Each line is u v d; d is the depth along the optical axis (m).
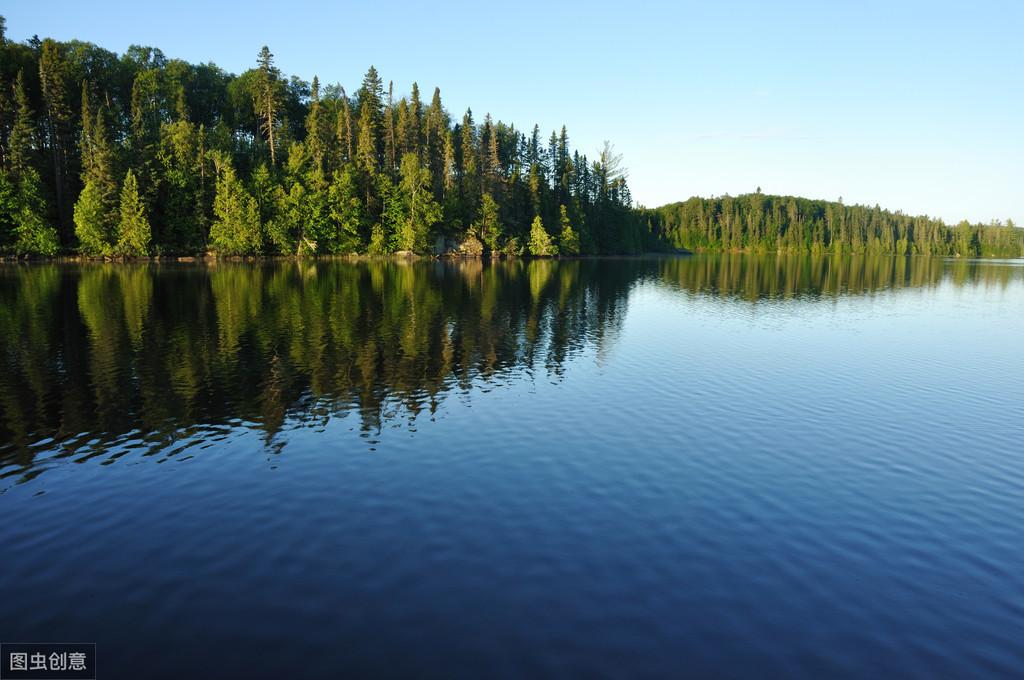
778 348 32.91
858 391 24.14
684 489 14.53
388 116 114.31
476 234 118.81
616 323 40.53
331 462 15.75
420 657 8.47
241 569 10.73
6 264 78.94
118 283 57.97
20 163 82.44
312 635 8.92
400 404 21.02
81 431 17.98
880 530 12.77
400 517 12.77
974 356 31.84
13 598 9.87
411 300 49.25
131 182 83.50
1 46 92.31
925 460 16.91
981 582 10.91
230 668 8.24
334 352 29.11
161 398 21.38
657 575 10.78
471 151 122.56
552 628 9.18
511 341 32.91
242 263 88.56
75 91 100.50
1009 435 19.14
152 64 121.62
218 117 123.12
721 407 21.47
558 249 132.12
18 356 27.44
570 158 147.75
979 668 8.66
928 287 79.69
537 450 16.86
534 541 11.86
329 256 102.44
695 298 58.47
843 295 65.94
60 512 12.94
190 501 13.46
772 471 15.81
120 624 9.20
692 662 8.54
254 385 23.16
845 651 8.91
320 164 101.62
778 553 11.71
